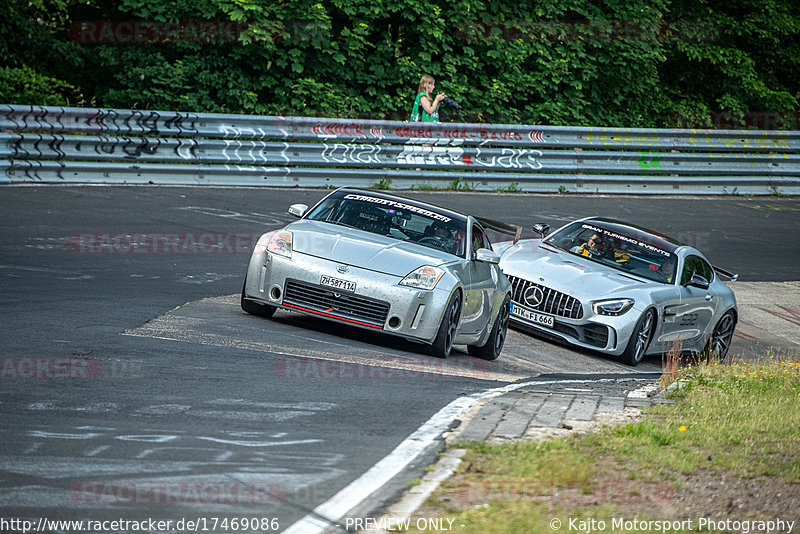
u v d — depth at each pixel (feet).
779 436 78.84
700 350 152.66
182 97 260.21
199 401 75.82
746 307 188.03
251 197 208.33
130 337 96.32
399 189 241.35
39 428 64.95
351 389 85.81
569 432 75.46
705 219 257.96
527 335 144.46
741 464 68.64
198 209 188.34
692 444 74.54
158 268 139.13
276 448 65.62
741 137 299.99
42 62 262.67
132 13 273.95
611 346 132.67
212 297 125.18
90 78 270.05
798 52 371.97
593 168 275.18
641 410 86.89
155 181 208.13
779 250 234.99
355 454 65.62
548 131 268.21
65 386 75.77
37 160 195.83
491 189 258.16
